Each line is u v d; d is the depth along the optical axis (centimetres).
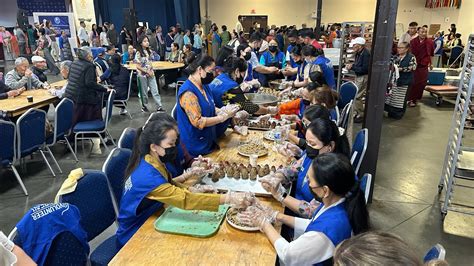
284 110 344
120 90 618
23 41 1290
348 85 499
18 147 332
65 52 1223
